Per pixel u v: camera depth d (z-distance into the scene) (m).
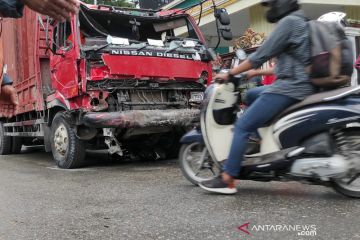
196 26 8.45
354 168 4.11
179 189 5.08
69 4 1.86
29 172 7.13
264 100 4.26
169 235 3.45
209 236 3.38
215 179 4.68
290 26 4.13
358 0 12.38
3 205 4.66
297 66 4.19
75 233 3.62
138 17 8.12
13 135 9.81
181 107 7.71
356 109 4.04
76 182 5.92
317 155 4.12
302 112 4.15
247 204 4.23
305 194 4.55
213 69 8.05
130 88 7.09
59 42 7.38
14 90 2.01
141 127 6.86
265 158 4.36
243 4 12.51
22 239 3.52
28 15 8.46
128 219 3.94
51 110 7.93
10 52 9.47
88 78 6.79
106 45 6.94
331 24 4.16
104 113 6.57
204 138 4.71
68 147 7.21
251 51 10.02
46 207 4.52
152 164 7.62
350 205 4.05
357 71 8.22
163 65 7.39
